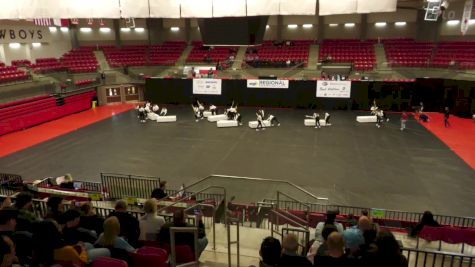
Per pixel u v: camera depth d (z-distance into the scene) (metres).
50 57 37.25
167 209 9.90
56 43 37.97
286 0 5.95
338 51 37.84
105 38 42.19
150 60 40.56
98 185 15.67
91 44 41.78
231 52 39.97
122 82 38.19
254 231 8.79
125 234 6.70
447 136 24.59
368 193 15.96
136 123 29.45
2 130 26.28
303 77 34.75
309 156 20.78
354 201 15.26
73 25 39.38
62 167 19.42
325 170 18.61
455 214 14.12
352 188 16.47
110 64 38.66
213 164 19.62
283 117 30.91
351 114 31.84
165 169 18.94
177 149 22.30
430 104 32.19
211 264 6.95
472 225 12.23
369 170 18.56
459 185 16.69
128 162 20.06
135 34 43.12
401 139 24.00
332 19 40.00
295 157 20.64
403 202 15.11
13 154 21.81
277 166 19.25
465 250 9.48
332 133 25.67
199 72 36.56
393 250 4.64
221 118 29.83
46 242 5.16
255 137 24.84
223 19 7.90
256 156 20.88
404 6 35.06
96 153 21.70
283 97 34.38
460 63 29.88
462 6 31.67
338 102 33.31
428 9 17.38
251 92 34.97
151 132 26.44
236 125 28.02
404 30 38.56
